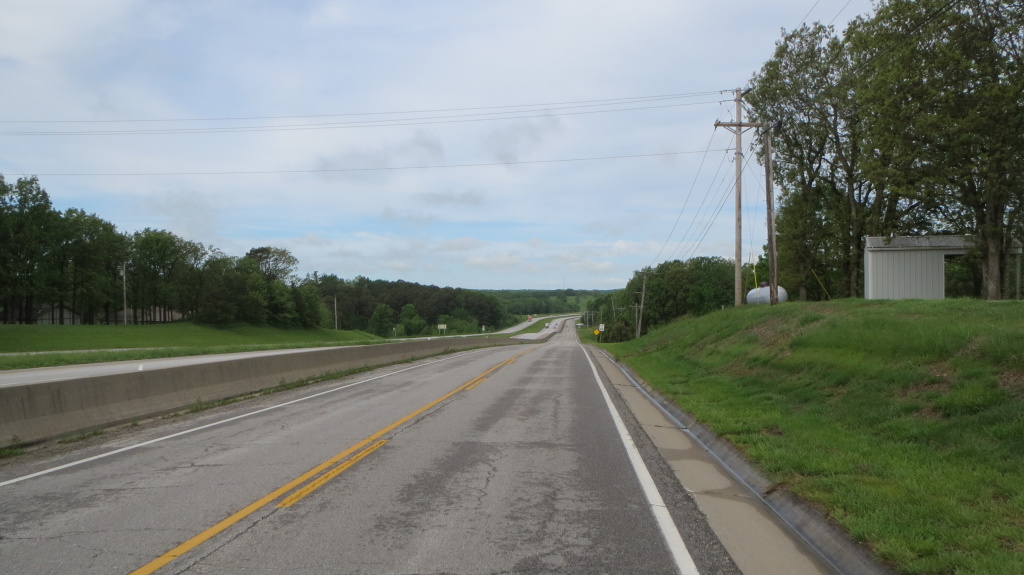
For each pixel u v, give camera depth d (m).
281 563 4.82
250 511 6.16
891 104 24.25
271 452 9.04
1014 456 6.41
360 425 11.44
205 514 6.09
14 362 30.83
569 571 4.68
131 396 12.64
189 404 14.27
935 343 10.89
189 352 42.28
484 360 33.16
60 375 25.06
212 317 95.00
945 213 32.19
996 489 5.71
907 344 11.52
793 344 16.36
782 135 36.81
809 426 9.33
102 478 7.69
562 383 19.95
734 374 16.83
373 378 22.12
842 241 35.94
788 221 37.22
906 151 24.27
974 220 28.28
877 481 6.29
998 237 24.25
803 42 35.03
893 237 26.03
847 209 35.19
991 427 7.28
